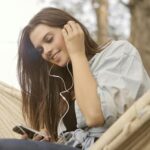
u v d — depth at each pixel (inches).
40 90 97.0
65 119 92.2
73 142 84.6
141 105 57.1
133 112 57.5
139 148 59.1
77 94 79.1
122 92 78.4
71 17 89.0
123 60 83.4
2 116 116.8
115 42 87.0
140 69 82.9
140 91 81.2
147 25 144.7
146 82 83.0
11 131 115.4
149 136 58.3
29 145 66.1
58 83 95.5
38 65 96.1
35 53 95.1
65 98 92.4
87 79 79.6
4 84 115.9
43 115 97.2
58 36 87.2
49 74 95.3
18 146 65.6
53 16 88.0
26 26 90.6
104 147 59.6
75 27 84.0
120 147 59.4
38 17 88.7
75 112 85.0
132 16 148.3
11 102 115.4
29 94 97.9
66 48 87.2
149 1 144.2
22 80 97.7
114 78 80.4
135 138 58.6
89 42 89.0
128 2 149.6
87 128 83.0
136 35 146.4
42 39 87.9
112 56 83.6
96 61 84.0
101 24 286.5
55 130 97.3
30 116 99.2
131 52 84.8
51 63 94.9
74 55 82.3
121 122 58.3
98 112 77.2
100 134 80.5
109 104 77.3
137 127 57.1
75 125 91.4
